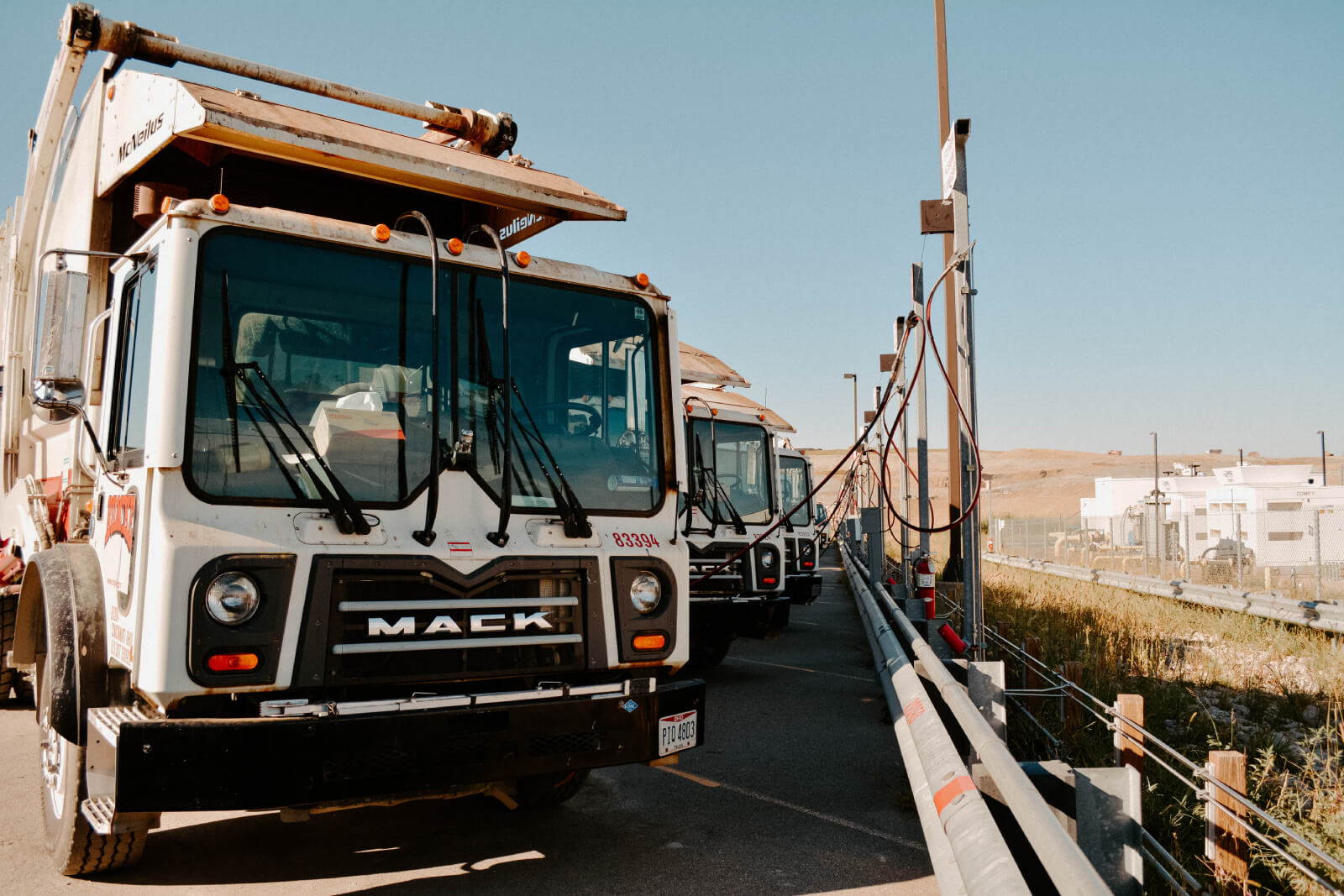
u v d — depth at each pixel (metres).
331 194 5.93
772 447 12.82
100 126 6.05
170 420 4.04
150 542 4.01
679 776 7.24
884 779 7.14
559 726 4.62
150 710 4.21
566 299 5.30
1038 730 6.79
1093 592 20.02
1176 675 10.66
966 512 7.71
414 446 4.61
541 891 4.91
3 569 7.12
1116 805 4.22
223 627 3.96
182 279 4.20
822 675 12.05
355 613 4.21
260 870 5.18
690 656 12.21
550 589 4.77
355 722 4.09
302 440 4.32
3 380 7.56
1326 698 9.62
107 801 4.39
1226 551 26.94
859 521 19.86
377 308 4.70
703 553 11.34
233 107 4.96
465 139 7.12
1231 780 4.09
